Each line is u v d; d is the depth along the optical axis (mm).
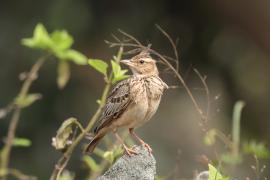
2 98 17469
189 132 19062
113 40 18438
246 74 19594
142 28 18969
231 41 19484
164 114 19062
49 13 17891
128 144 9953
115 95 9492
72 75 18266
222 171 9484
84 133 8695
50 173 17422
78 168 16250
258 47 19453
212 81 19547
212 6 19219
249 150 10422
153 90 9500
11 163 17156
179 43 19312
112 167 8352
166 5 19250
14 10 18016
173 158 18266
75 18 18000
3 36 17766
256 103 19641
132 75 9648
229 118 19266
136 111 9430
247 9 19031
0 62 17625
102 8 18547
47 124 17688
